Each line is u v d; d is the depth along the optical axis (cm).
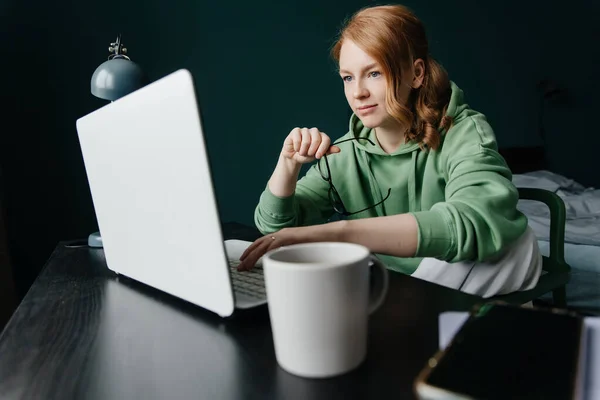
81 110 153
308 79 202
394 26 80
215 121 182
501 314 35
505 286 67
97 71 93
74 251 90
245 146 189
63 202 151
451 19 242
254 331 44
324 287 32
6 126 143
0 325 124
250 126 189
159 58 168
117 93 93
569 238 151
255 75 189
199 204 42
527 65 272
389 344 38
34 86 146
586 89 284
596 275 140
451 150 82
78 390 34
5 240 128
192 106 39
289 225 87
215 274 44
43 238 150
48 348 42
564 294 88
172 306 52
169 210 47
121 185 55
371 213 98
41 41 146
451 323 37
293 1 196
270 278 34
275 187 84
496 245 60
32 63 146
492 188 66
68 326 47
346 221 58
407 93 85
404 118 82
